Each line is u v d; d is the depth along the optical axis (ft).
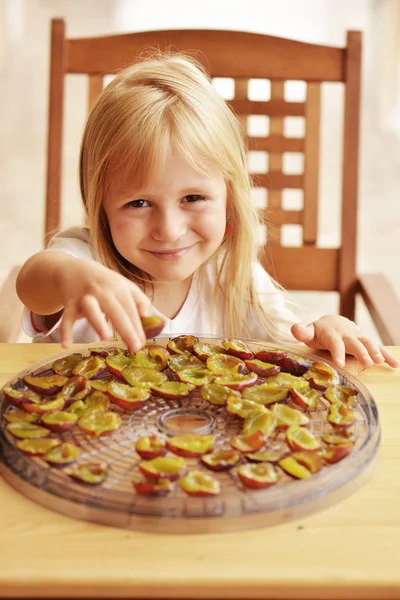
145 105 3.22
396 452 2.08
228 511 1.68
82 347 2.75
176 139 3.17
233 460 1.82
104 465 1.79
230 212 3.79
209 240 3.38
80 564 1.56
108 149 3.23
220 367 2.44
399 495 1.86
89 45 4.29
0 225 10.81
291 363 2.46
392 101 14.74
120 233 3.30
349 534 1.69
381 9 17.26
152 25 16.14
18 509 1.76
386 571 1.57
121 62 4.29
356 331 3.02
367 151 13.48
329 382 2.34
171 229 3.20
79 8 16.60
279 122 4.48
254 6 17.46
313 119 4.46
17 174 12.26
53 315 3.42
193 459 1.88
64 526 1.69
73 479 1.75
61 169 4.36
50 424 1.99
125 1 17.13
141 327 2.36
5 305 3.53
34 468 1.81
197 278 4.02
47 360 2.47
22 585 1.52
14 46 15.34
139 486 1.69
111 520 1.69
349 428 2.01
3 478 1.90
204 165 3.24
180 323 4.00
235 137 3.66
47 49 15.37
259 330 4.13
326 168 13.32
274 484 1.74
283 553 1.61
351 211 4.47
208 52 4.32
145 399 2.15
